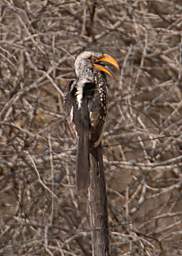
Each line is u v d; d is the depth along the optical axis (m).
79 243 12.33
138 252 11.84
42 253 11.62
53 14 14.13
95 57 9.97
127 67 13.70
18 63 12.86
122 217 12.46
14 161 12.15
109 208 12.64
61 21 14.00
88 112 9.20
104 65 9.96
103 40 13.91
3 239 11.81
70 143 12.23
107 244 8.65
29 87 12.22
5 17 13.51
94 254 8.67
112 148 13.34
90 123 9.10
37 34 12.41
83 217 12.37
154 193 13.47
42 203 12.12
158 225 13.47
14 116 12.73
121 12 14.41
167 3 14.70
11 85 12.95
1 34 12.86
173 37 14.50
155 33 13.86
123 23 14.17
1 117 12.31
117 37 13.92
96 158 8.66
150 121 13.55
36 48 12.75
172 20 14.63
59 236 11.41
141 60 13.64
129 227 12.00
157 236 13.25
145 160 12.84
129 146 13.14
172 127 13.32
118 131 13.02
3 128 12.70
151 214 13.45
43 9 13.59
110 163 12.19
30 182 12.28
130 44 13.70
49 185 12.23
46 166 12.30
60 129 12.59
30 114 12.69
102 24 14.41
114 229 12.08
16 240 11.99
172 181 13.66
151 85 14.38
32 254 11.50
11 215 12.65
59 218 12.41
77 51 13.27
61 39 13.68
